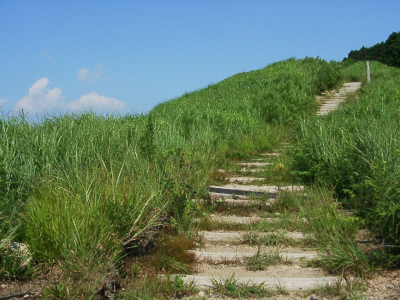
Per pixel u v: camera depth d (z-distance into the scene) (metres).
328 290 3.67
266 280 3.88
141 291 3.52
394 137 6.53
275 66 25.39
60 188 4.62
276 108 12.91
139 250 4.21
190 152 8.17
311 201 5.85
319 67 22.05
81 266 3.39
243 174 7.82
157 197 4.96
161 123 10.51
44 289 3.21
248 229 5.29
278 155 8.99
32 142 6.14
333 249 4.32
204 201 6.20
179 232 4.96
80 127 7.32
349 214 5.45
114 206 4.10
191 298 3.61
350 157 6.51
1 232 3.72
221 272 4.16
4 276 3.47
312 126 9.77
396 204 4.53
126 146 6.91
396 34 56.00
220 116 12.25
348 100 14.77
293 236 4.98
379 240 4.66
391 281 3.80
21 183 5.15
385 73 19.84
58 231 3.71
